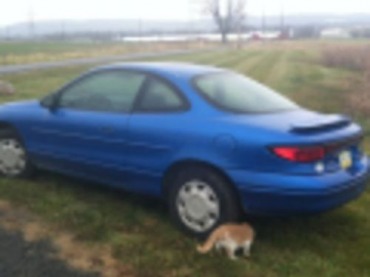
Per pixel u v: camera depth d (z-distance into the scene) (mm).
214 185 4852
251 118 4996
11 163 6629
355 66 30406
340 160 4883
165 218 5551
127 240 4996
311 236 5258
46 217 5508
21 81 21234
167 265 4543
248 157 4648
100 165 5676
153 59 39094
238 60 38281
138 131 5293
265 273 4477
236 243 4656
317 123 4852
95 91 5914
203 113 5062
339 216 5852
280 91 18641
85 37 110500
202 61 36875
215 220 4906
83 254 4742
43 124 6172
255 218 5590
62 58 39469
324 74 26266
